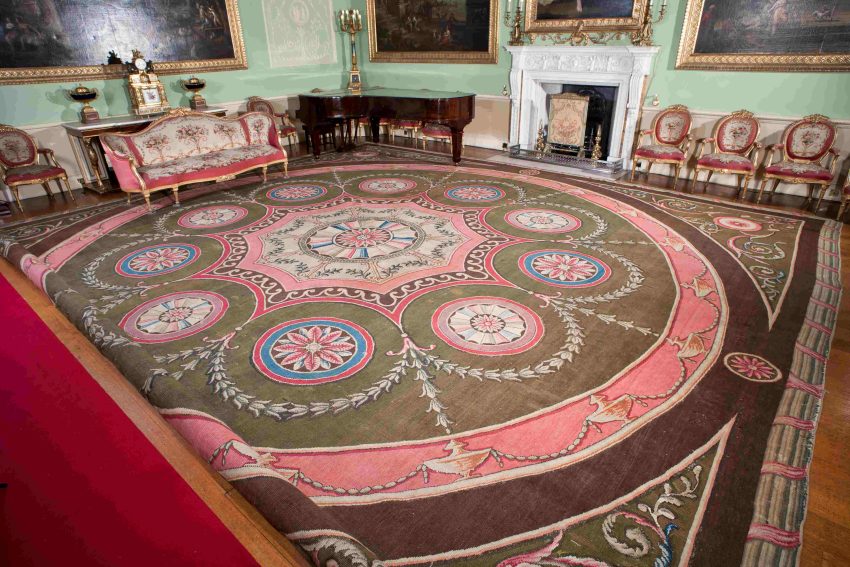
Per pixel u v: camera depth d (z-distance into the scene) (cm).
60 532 162
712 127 540
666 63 548
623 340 271
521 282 334
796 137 476
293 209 485
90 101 574
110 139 467
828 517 170
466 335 276
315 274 350
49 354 264
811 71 467
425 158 688
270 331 282
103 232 435
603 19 569
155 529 165
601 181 566
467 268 355
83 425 213
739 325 283
